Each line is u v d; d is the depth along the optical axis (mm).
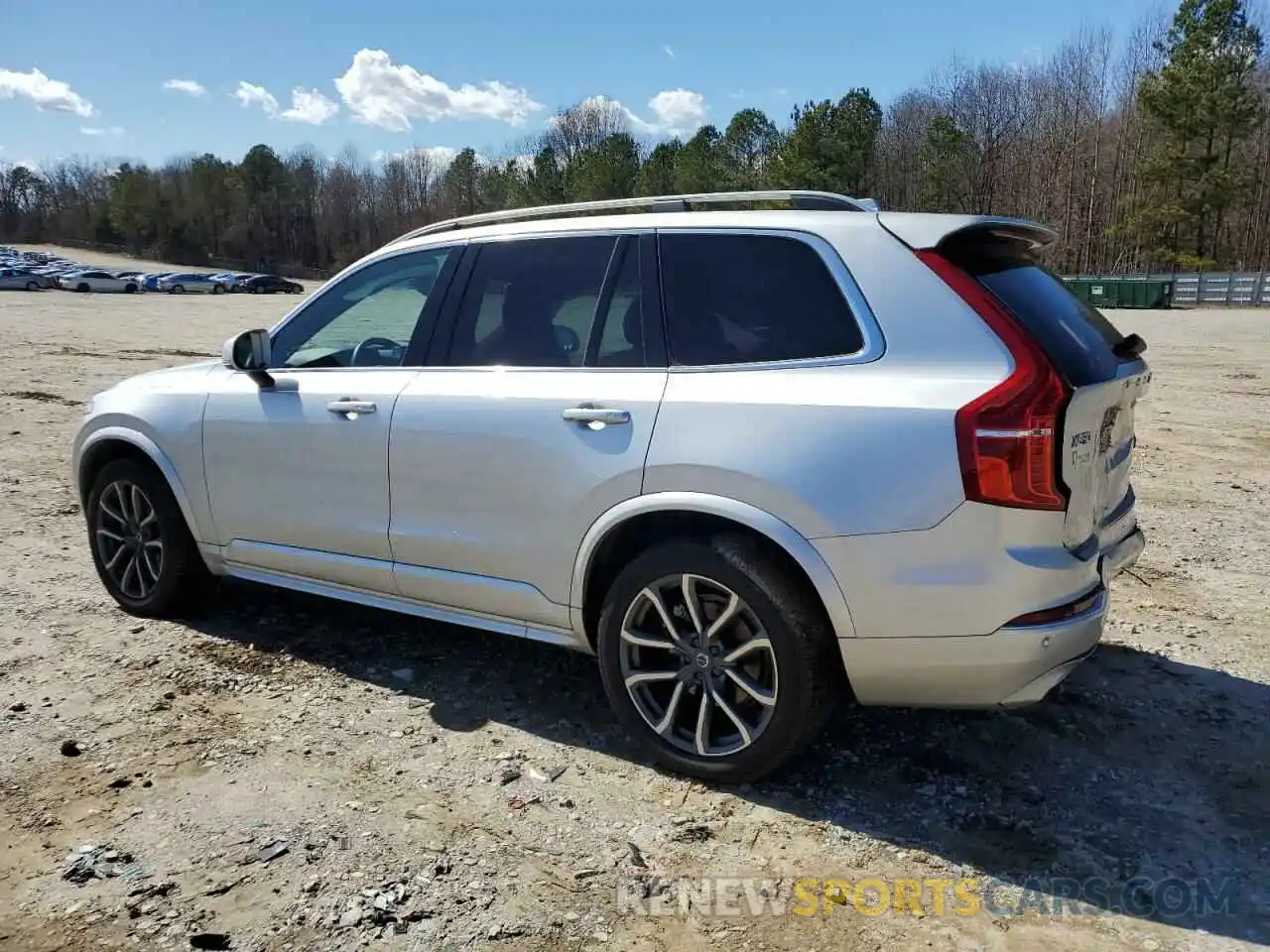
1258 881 2781
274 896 2631
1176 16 54188
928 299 2934
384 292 4035
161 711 3666
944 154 63156
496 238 3768
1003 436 2711
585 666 4172
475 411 3510
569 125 88750
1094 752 3496
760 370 3084
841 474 2855
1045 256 3732
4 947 2416
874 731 3621
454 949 2457
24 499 6914
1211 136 54000
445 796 3143
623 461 3182
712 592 3162
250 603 4836
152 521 4535
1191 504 7320
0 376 14453
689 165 66938
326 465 3898
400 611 3932
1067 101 66750
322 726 3594
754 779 3186
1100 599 2965
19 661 4074
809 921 2588
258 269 110500
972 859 2867
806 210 3268
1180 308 41719
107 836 2875
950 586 2771
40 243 124625
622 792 3191
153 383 4555
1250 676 4160
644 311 3340
